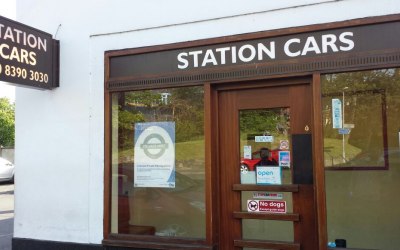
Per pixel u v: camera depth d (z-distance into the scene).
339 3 4.03
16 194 5.38
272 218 4.29
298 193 4.22
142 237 4.74
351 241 4.02
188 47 4.62
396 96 3.93
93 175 4.98
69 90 5.16
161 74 4.73
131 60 4.91
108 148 4.93
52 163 5.20
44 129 5.27
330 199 4.08
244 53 4.38
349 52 3.99
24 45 4.72
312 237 4.14
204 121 4.54
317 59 4.07
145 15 4.84
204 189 4.55
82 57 5.12
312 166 4.18
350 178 4.05
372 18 3.91
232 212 4.47
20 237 5.32
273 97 4.37
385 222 3.95
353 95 4.04
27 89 5.39
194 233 4.59
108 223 4.89
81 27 5.15
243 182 4.45
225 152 4.53
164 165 4.79
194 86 4.64
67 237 5.07
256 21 4.33
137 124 4.92
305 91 4.25
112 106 5.00
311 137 4.20
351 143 4.05
